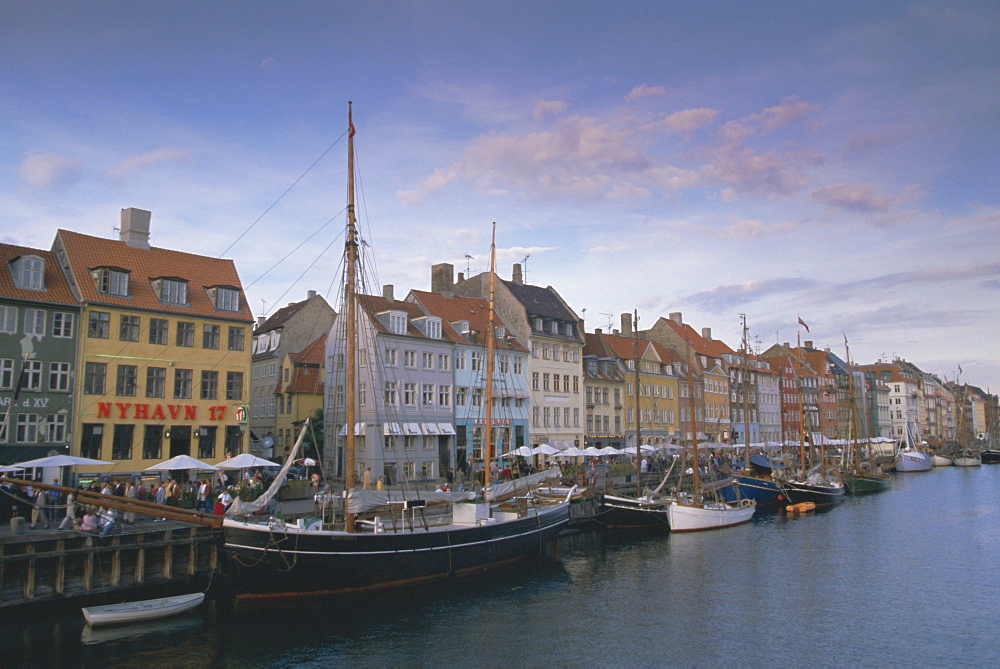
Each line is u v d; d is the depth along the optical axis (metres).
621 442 72.44
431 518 31.30
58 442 34.31
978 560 33.94
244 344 41.84
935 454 114.25
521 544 31.61
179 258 42.12
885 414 142.62
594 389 70.38
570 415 66.44
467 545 28.52
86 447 35.28
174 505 28.41
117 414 36.38
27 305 34.22
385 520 28.42
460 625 23.22
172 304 39.28
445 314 58.25
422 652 20.73
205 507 28.70
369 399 48.56
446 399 54.22
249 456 33.62
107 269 37.06
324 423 49.69
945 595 27.42
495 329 60.06
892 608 25.61
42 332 34.56
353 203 28.27
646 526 41.34
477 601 26.08
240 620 22.84
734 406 93.56
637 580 29.70
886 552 35.88
